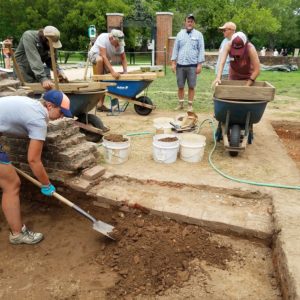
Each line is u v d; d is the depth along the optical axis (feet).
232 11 124.06
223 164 15.31
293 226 10.27
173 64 25.53
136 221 11.84
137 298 9.09
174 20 113.60
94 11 89.20
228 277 9.67
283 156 16.46
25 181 14.16
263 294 9.07
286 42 188.24
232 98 15.70
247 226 10.86
